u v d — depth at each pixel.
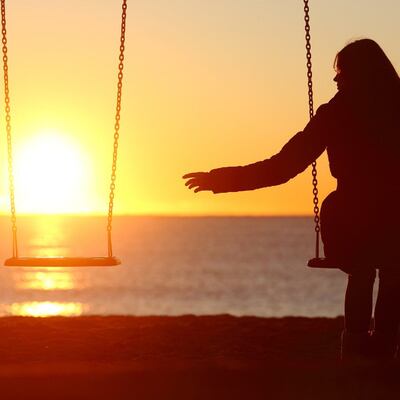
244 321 22.08
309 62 15.10
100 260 14.22
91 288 124.00
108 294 113.00
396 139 11.73
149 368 9.77
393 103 11.91
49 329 20.05
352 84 12.03
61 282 138.25
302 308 89.62
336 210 11.84
